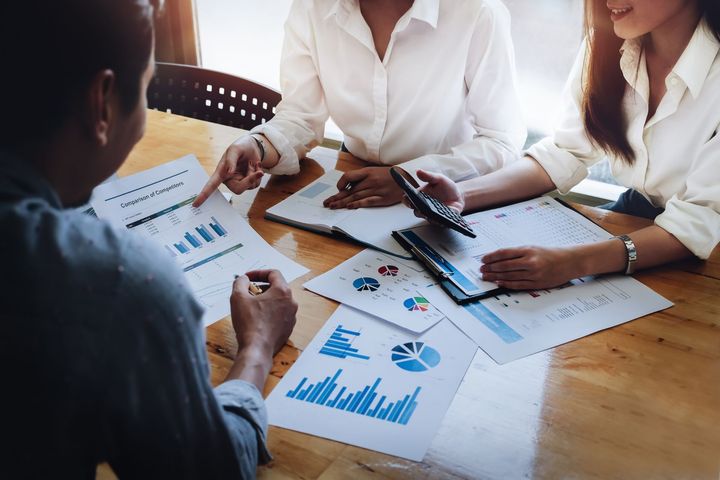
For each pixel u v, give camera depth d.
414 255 1.24
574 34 2.11
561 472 0.83
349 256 1.25
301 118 1.63
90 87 0.58
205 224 1.28
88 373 0.56
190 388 0.62
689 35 1.29
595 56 1.36
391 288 1.15
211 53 2.57
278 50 2.47
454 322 1.07
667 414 0.91
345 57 1.59
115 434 0.59
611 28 1.32
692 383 0.97
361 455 0.84
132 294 0.57
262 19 2.43
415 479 0.81
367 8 1.54
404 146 1.66
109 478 0.84
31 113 0.58
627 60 1.34
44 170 0.61
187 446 0.63
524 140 1.65
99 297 0.56
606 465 0.84
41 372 0.55
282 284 1.06
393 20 1.53
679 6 1.25
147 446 0.61
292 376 0.96
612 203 1.65
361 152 1.72
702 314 1.11
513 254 1.16
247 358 0.95
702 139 1.34
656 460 0.84
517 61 2.22
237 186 1.39
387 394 0.93
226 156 1.39
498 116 1.58
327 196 1.44
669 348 1.03
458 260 1.21
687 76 1.28
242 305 1.02
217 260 1.21
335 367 0.98
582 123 1.47
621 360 1.01
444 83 1.58
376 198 1.38
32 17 0.54
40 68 0.56
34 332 0.55
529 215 1.36
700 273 1.22
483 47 1.52
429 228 1.31
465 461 0.84
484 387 0.95
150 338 0.58
